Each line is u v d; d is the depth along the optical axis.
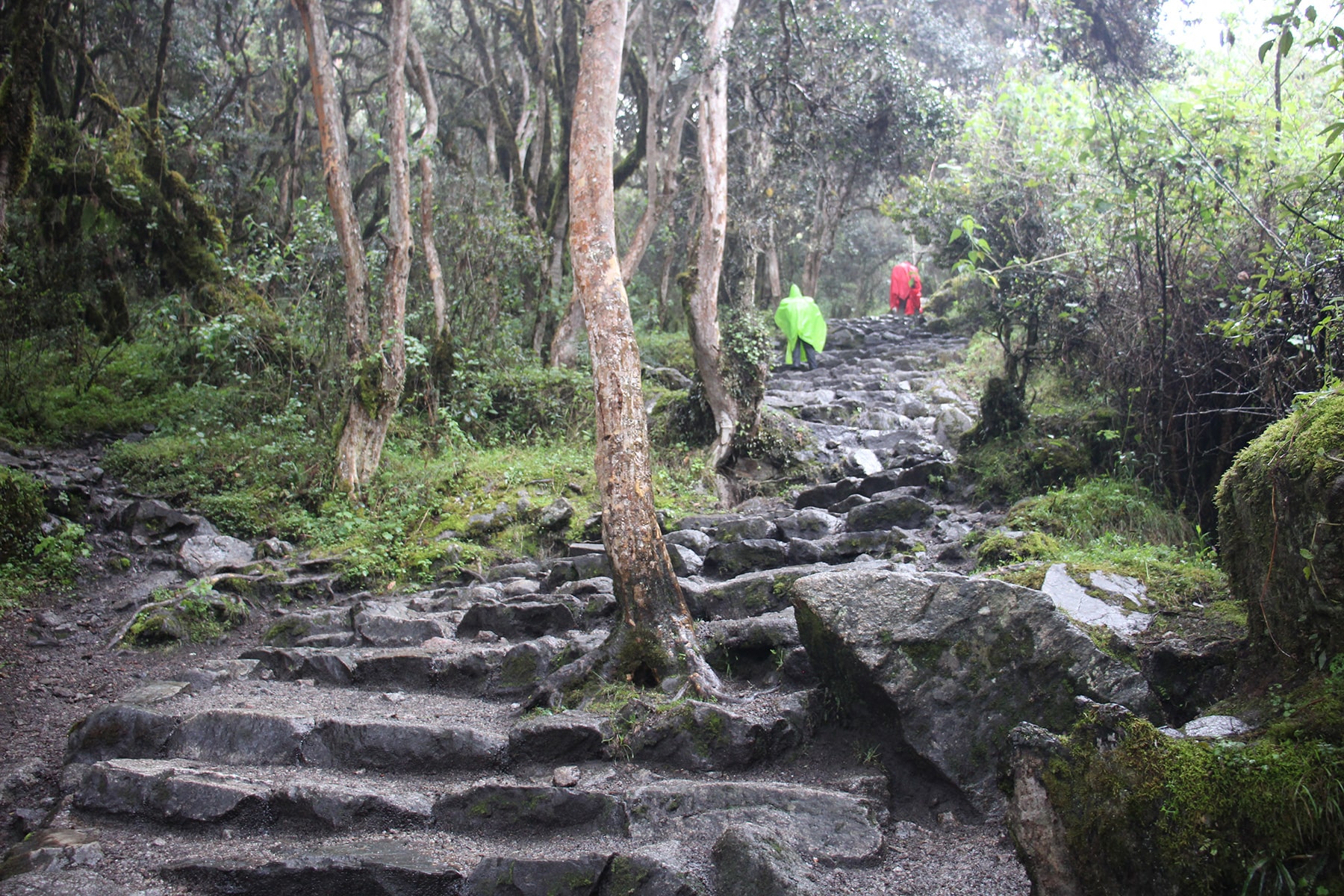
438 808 3.72
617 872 3.18
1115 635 3.95
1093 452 7.02
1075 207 7.76
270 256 11.32
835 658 3.94
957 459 7.86
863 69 12.29
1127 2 8.04
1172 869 2.49
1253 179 6.27
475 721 4.41
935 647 3.73
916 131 12.22
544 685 4.45
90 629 6.22
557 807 3.60
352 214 8.58
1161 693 3.72
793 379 12.88
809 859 3.21
